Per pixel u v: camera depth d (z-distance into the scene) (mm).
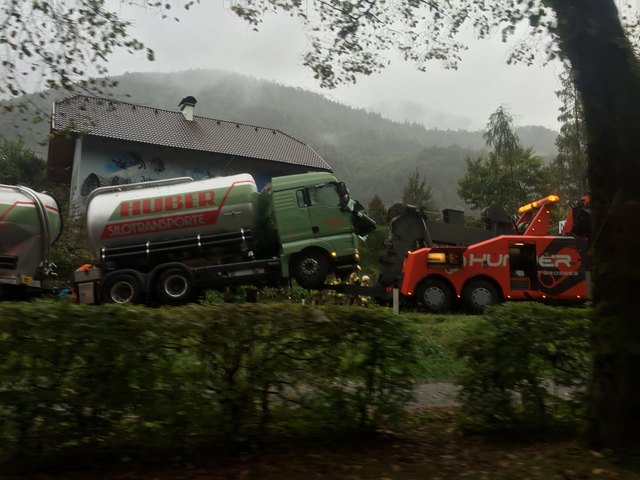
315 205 16156
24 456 4004
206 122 37938
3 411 3930
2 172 39281
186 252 16203
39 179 40594
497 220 17141
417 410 5891
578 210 15742
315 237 16094
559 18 4918
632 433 4348
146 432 4242
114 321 4105
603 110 4703
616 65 4645
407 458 4637
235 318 4414
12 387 3934
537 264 15219
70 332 3967
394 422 4891
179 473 4156
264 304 4672
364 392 4887
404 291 15164
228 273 15898
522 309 5504
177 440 4301
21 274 14492
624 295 4406
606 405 4488
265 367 4496
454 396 5801
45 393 3955
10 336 3900
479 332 5410
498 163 43875
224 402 4398
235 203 16203
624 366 4371
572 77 5043
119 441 4203
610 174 4648
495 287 15180
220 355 4383
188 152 33719
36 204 14789
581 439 4695
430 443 5102
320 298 16188
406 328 5031
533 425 5219
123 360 4082
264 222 16750
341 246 16078
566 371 5359
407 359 4953
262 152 36000
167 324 4215
